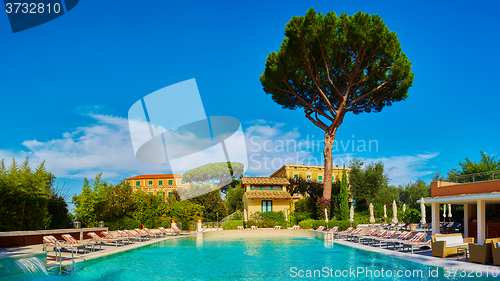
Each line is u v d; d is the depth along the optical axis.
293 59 26.09
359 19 23.94
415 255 12.19
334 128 28.80
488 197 13.32
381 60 25.31
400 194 39.59
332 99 29.86
